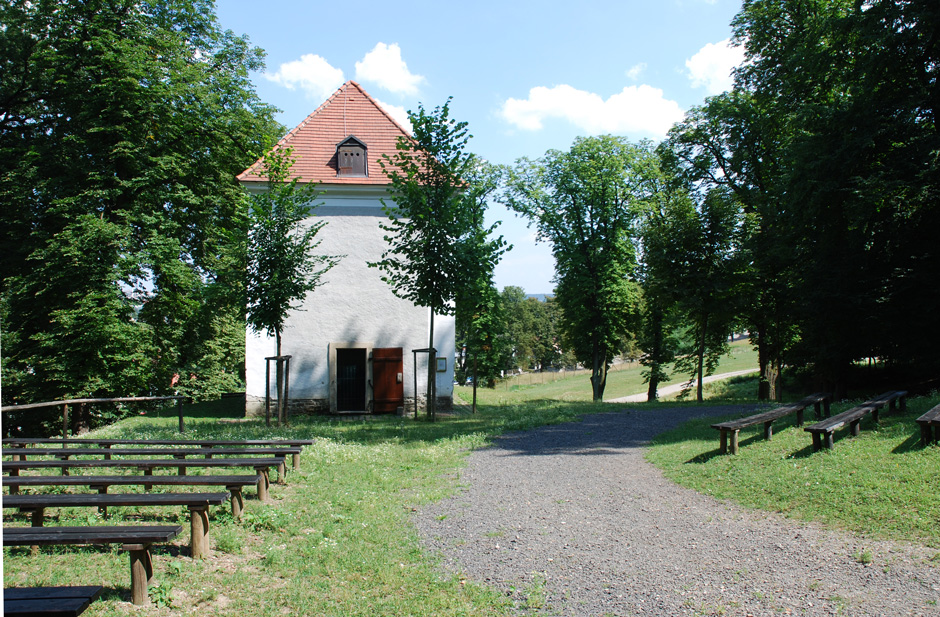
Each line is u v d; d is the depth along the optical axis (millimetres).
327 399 20312
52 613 3402
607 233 30016
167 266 18453
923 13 14703
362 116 22609
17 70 21125
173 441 8961
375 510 7094
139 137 18594
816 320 17250
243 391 24688
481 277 16906
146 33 18672
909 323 15953
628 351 54250
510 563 5531
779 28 22406
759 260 21719
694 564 5332
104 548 5258
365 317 20609
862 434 9281
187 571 4855
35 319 18609
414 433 13758
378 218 20797
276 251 15211
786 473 7789
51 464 6645
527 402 25359
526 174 30984
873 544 5477
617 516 6863
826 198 16344
